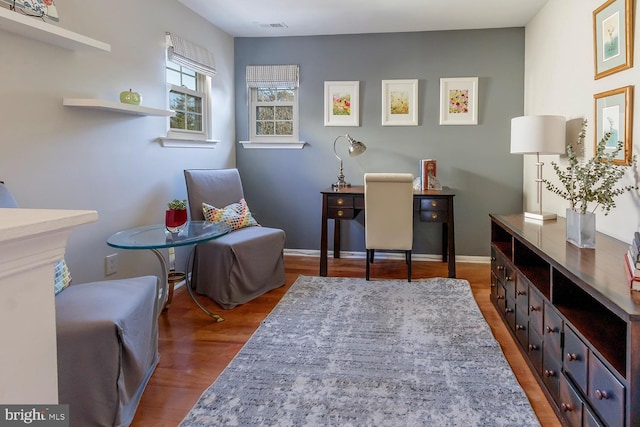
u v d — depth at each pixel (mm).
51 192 2213
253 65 4367
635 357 1149
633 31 1997
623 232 2131
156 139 3133
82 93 2393
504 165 4078
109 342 1578
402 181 3252
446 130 4141
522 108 3994
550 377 1756
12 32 1955
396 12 3582
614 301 1236
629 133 2035
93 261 2531
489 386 1892
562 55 2971
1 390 514
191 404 1793
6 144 1966
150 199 3072
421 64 4117
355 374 2012
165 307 2900
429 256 4301
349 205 3643
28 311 547
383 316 2738
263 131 4473
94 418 1565
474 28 4000
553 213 2908
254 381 1957
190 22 3539
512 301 2385
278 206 4492
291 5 3436
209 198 3441
